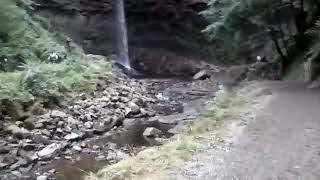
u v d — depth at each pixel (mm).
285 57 21266
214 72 29828
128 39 33375
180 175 5992
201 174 5926
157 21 34531
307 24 19891
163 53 33969
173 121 13969
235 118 9555
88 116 13773
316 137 7273
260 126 8477
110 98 16219
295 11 19594
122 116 14539
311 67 15211
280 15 19516
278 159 6219
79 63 18625
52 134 11953
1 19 17500
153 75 30781
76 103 14875
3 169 9242
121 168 6688
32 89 13883
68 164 9555
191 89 22375
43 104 13758
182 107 16984
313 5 19641
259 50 27781
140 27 34156
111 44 31562
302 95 11969
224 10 19344
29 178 8641
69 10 28391
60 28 27031
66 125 12719
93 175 6922
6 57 16281
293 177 5391
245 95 12867
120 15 32688
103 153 10453
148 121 14242
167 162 6680
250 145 7160
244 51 29453
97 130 12656
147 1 33781
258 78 21328
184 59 33625
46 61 18094
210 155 6824
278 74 20812
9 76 13977
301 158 6164
